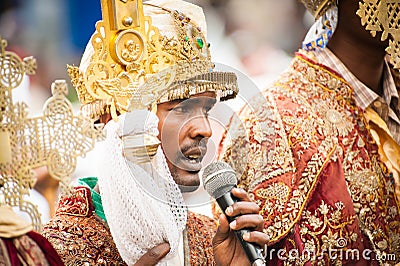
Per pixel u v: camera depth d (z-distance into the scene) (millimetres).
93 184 4141
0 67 3402
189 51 4078
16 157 3430
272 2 10148
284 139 4867
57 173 3506
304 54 5246
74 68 4062
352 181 5004
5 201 3412
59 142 3514
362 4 5023
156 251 3791
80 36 8711
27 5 8836
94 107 4004
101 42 3988
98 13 8633
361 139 5090
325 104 5090
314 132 4961
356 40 5215
